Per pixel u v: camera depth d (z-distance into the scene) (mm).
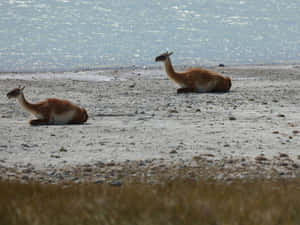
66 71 118312
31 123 65062
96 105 79438
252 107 79500
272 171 47250
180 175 45094
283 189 37281
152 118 70312
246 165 48969
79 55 142000
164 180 42750
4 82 99812
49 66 125312
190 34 185625
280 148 55656
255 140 58688
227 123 67438
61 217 26609
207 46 164625
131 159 50438
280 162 50094
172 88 97625
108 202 28484
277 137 60156
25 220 26109
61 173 45750
